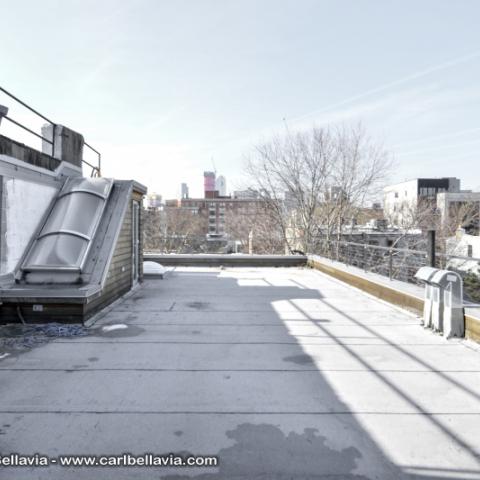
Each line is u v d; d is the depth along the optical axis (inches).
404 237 1094.4
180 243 1269.7
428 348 206.1
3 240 252.2
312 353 198.8
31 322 245.8
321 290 389.1
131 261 378.9
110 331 237.8
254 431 123.6
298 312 290.8
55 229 295.9
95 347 207.5
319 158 996.6
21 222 274.7
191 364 183.2
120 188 360.5
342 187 999.6
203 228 2568.9
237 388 156.3
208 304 319.3
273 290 387.9
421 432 123.3
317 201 1001.5
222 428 125.3
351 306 311.9
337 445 115.7
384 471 103.5
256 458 109.2
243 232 1325.0
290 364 183.3
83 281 272.7
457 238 1264.8
